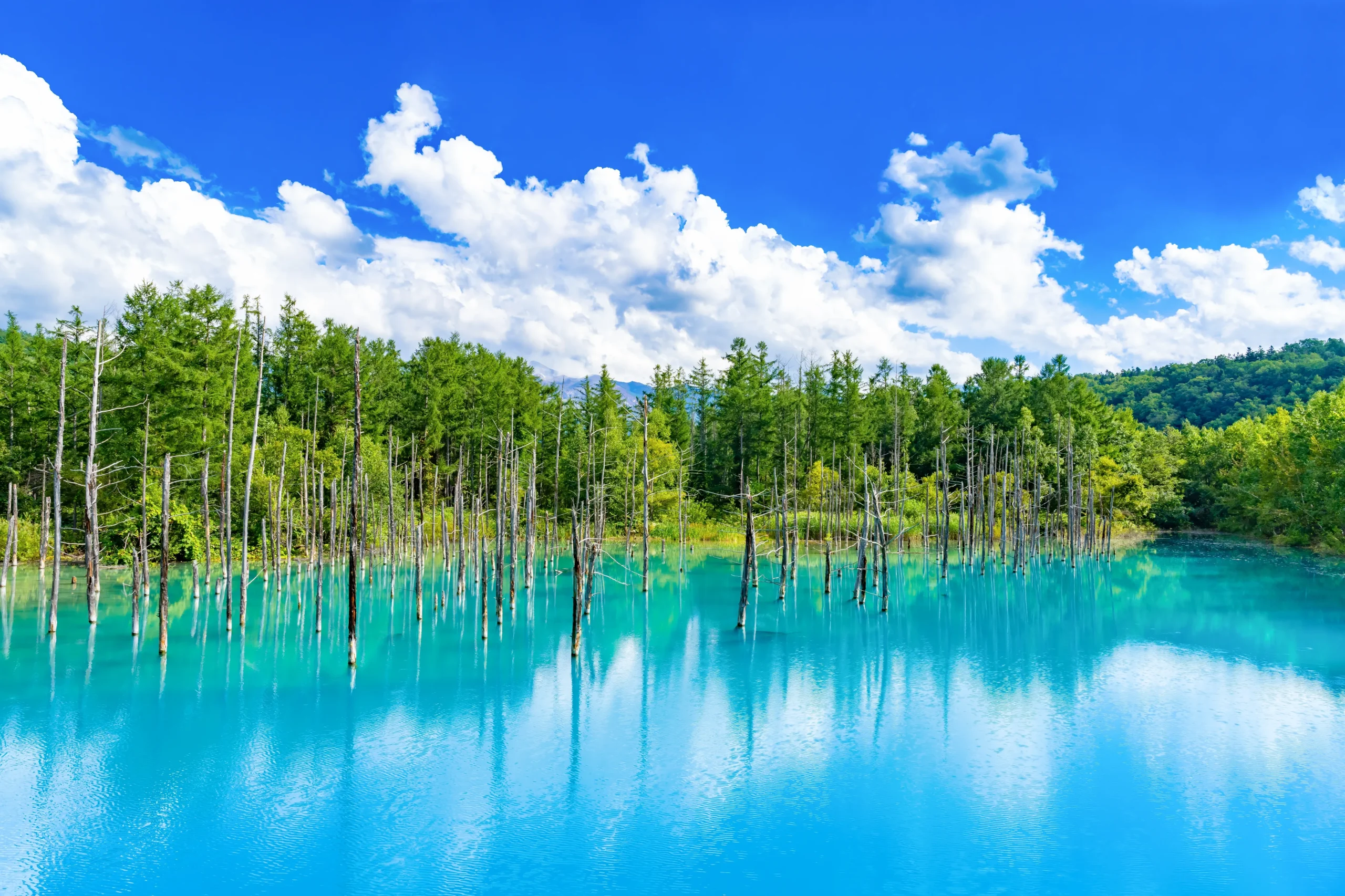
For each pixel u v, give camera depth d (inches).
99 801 723.4
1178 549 3080.7
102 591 1811.0
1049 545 2613.2
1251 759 832.9
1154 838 661.9
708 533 3341.5
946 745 879.1
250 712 976.3
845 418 3597.4
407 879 594.6
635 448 3198.8
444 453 3432.6
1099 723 949.2
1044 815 704.4
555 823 687.1
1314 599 1851.6
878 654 1315.2
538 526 3063.5
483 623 1395.2
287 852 632.4
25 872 600.4
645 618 1658.5
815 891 580.4
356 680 1127.0
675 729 929.5
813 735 909.2
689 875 602.9
